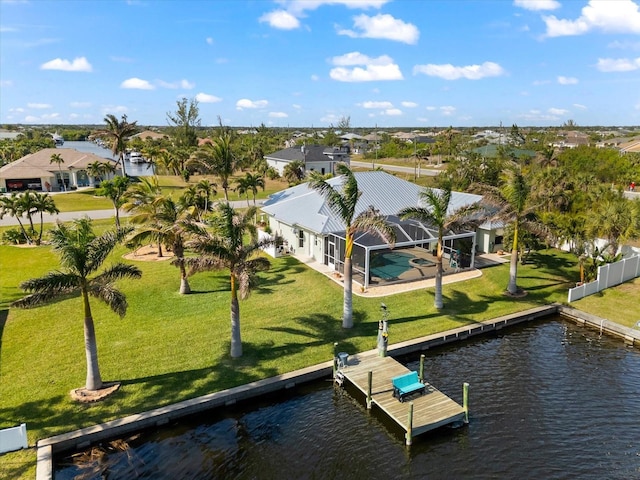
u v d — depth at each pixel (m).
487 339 24.92
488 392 19.98
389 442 16.89
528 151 91.50
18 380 19.12
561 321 27.14
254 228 21.88
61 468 15.16
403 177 83.75
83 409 17.28
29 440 15.60
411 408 16.42
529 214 29.11
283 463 15.80
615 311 27.23
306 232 37.56
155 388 18.75
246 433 17.28
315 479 15.09
